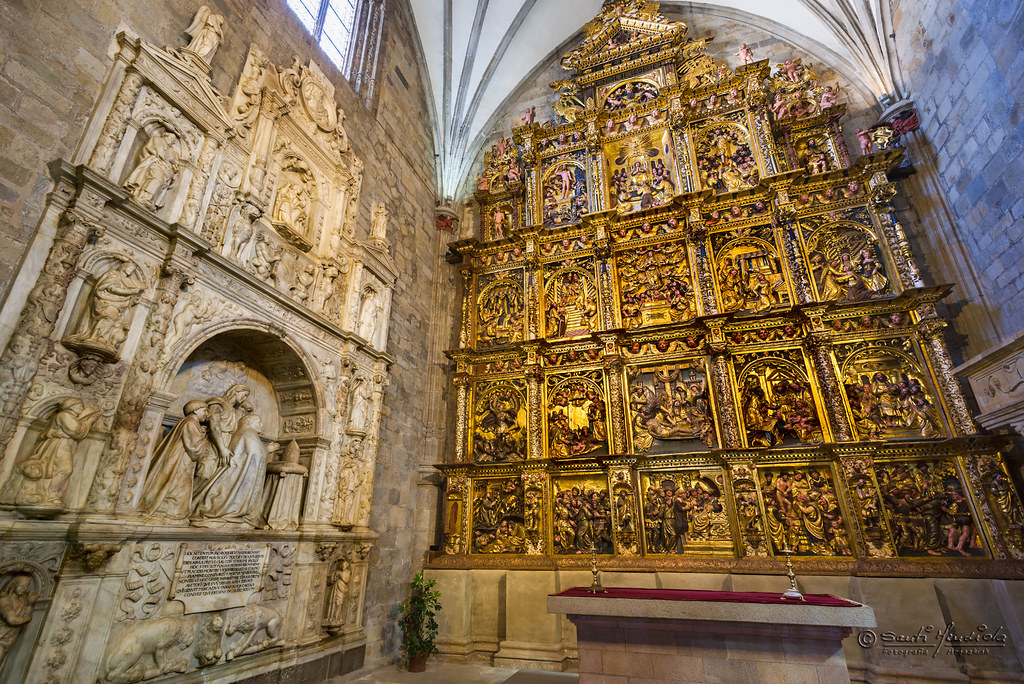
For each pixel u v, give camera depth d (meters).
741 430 9.52
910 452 8.53
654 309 11.05
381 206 10.67
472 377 11.70
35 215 4.71
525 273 12.13
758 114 11.66
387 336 10.54
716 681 5.32
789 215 10.60
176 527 5.60
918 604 7.50
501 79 14.95
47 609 4.32
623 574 8.98
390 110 12.12
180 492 5.89
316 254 8.67
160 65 6.07
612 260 11.57
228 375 7.41
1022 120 7.55
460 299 13.21
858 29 11.62
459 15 13.85
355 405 8.95
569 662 8.84
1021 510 7.63
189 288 6.11
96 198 5.11
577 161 13.14
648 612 5.53
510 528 10.31
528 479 10.31
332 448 8.23
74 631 4.47
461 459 11.02
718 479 9.41
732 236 10.99
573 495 10.15
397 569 9.95
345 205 9.52
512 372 11.49
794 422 9.36
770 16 13.20
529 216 12.79
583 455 10.36
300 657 7.15
